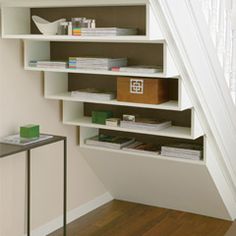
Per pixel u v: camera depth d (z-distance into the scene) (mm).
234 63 3361
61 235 3521
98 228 3605
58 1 2975
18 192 3312
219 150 3320
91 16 3432
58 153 3613
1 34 3143
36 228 3469
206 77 3107
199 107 3100
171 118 3457
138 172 3717
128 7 3309
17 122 3287
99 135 3807
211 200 3609
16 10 3252
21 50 3291
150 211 3906
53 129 3574
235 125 3471
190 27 2939
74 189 3781
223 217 3715
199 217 3770
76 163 3783
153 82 3096
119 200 4156
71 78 3680
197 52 3012
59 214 3668
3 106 3174
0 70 3137
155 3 2711
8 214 3252
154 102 3107
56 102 3584
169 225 3629
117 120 3404
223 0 3281
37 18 3252
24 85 3322
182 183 3590
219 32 3334
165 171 3547
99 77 3586
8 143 2961
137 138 3691
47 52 3537
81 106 3730
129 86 3174
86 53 3541
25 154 3328
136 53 3402
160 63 3330
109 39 2885
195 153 3268
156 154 3391
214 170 3363
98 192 4027
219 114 3256
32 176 3402
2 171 3174
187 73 2955
